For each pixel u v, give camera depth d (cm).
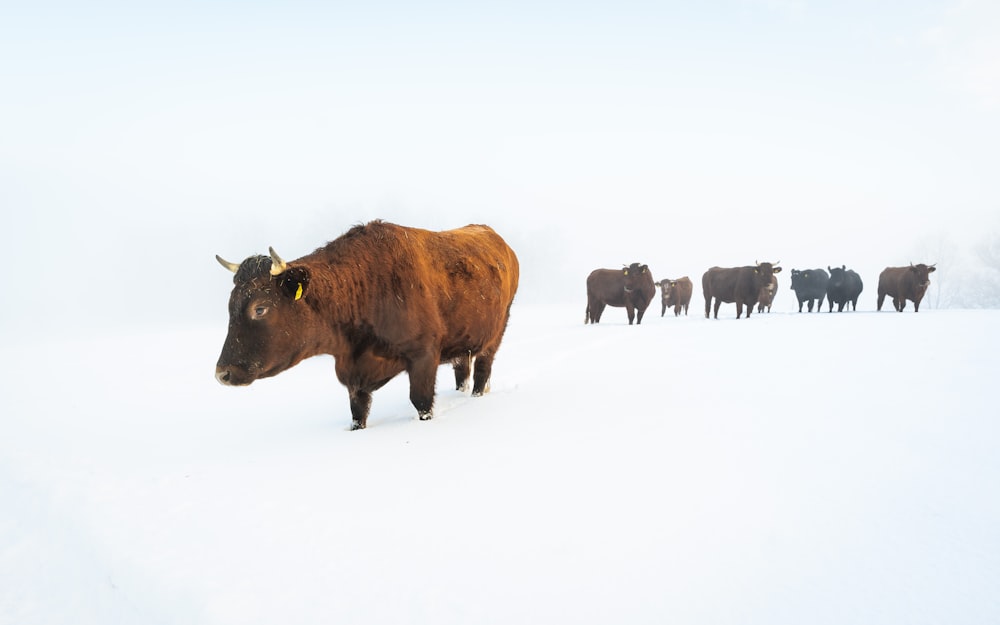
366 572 269
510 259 801
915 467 375
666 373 782
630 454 423
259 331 523
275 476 420
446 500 351
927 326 1370
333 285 558
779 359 875
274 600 250
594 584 250
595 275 2212
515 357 1064
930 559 262
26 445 604
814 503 325
